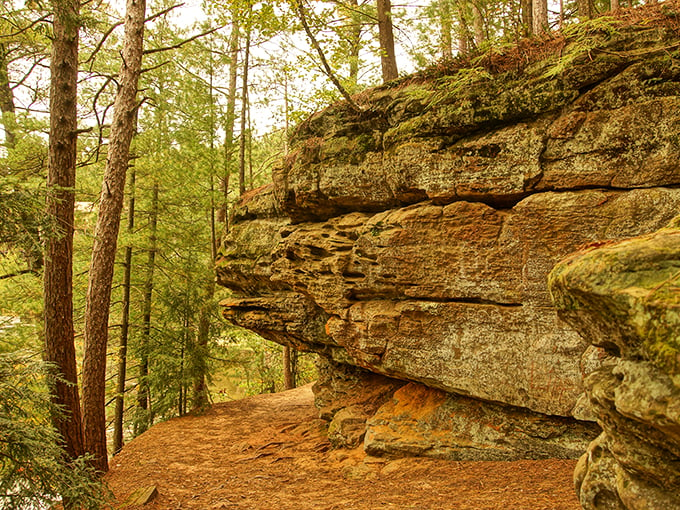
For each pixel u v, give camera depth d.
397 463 8.34
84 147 16.34
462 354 7.98
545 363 7.22
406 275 8.43
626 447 2.75
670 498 2.56
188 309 15.90
